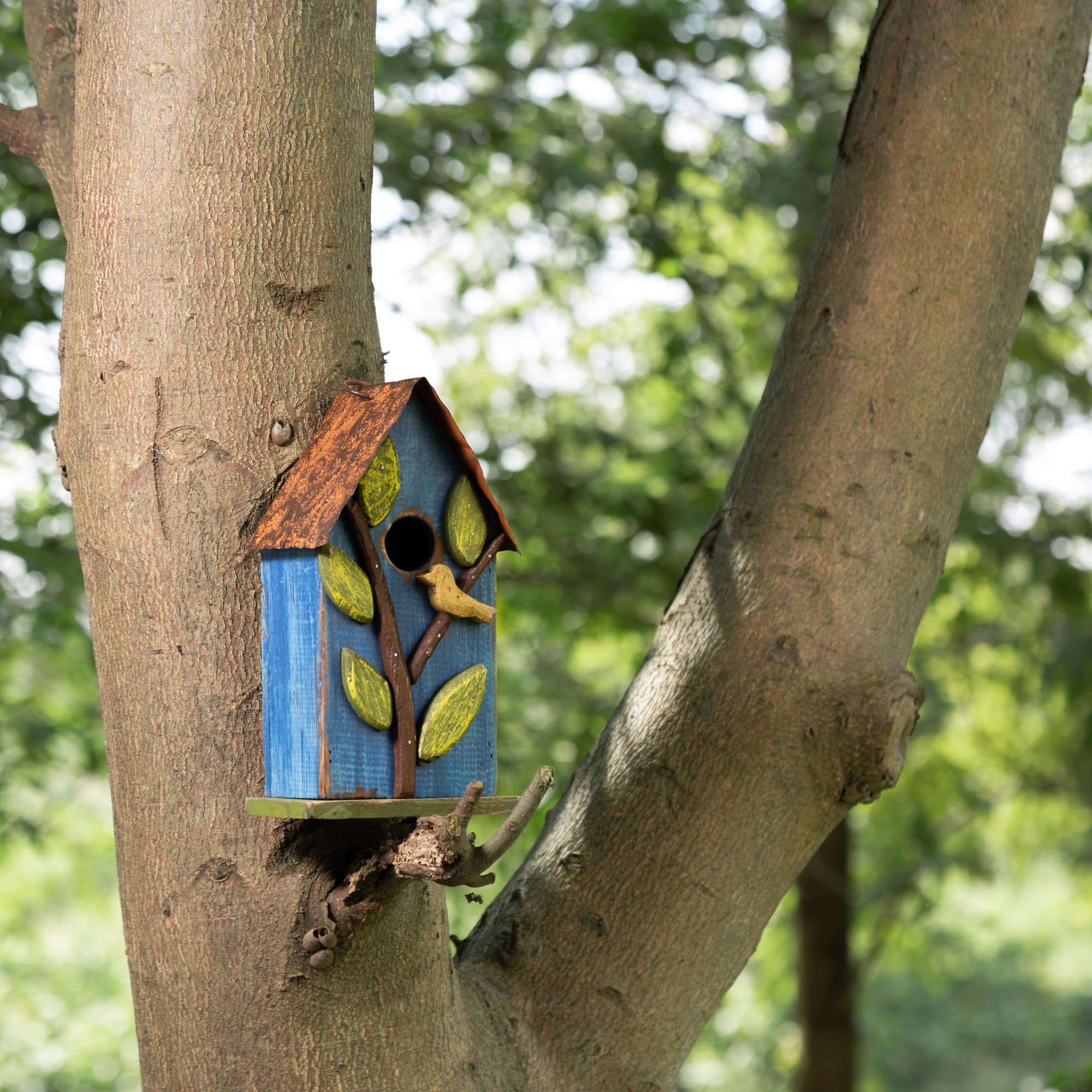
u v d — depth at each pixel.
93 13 2.25
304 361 2.14
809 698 2.34
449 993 2.19
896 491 2.41
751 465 2.53
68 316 2.22
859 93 2.59
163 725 2.06
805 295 2.56
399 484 2.09
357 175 2.27
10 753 6.38
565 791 2.63
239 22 2.16
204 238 2.12
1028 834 10.52
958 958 15.85
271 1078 2.01
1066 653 7.83
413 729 2.04
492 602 2.23
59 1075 10.60
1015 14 2.48
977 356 2.46
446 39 6.04
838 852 8.58
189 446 2.09
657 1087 2.37
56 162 2.50
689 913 2.36
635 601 7.17
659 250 6.45
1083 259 6.67
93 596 2.16
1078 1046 16.53
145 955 2.08
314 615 1.98
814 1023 8.53
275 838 2.01
